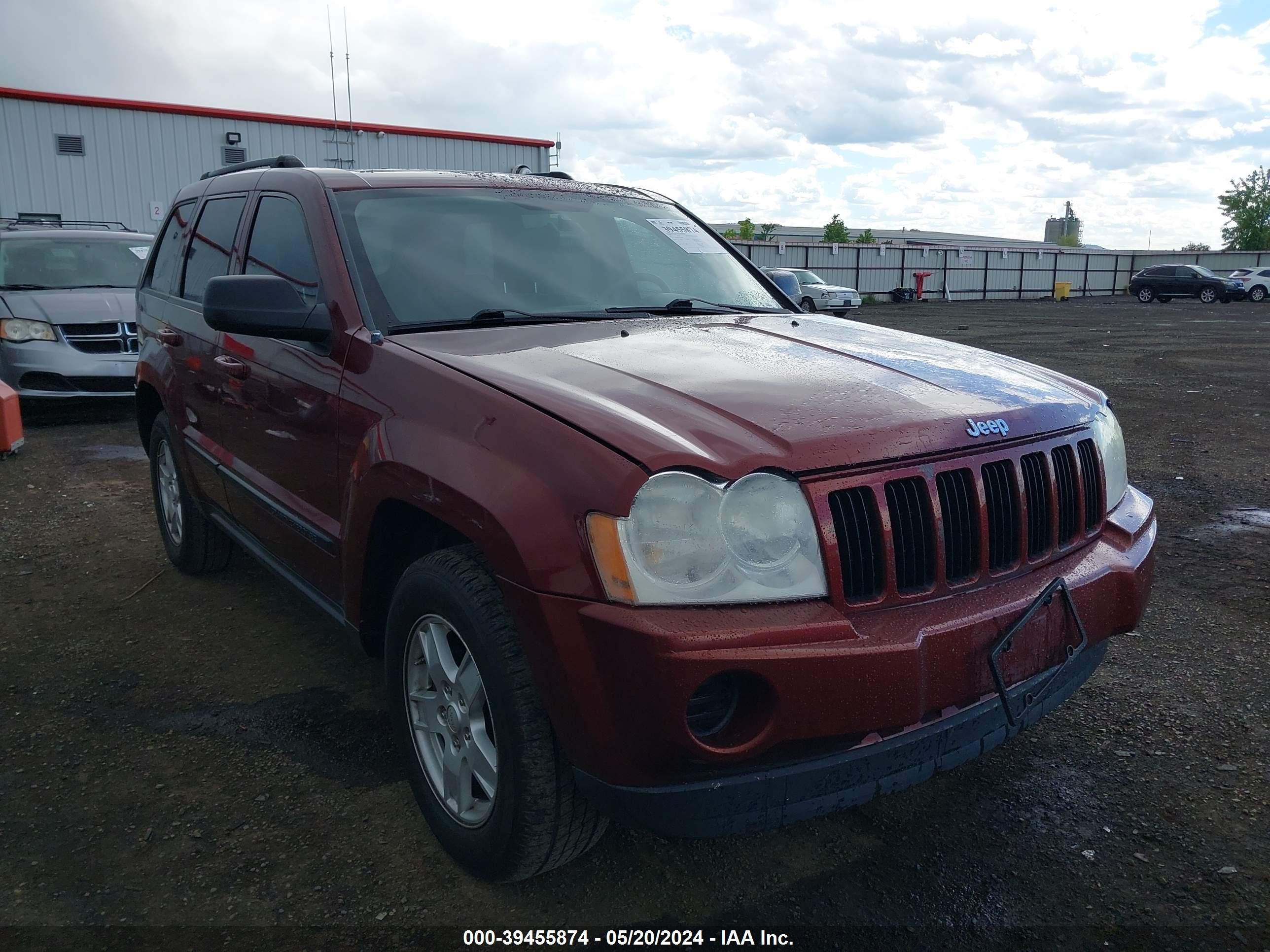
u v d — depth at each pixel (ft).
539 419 6.70
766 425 6.66
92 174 83.61
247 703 10.78
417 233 9.99
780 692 5.98
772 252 131.95
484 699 7.31
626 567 5.96
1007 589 7.22
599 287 10.55
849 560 6.45
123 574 15.12
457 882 7.72
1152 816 8.66
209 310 8.57
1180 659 11.91
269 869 7.85
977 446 7.19
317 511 9.46
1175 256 177.27
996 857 8.09
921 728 6.70
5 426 23.21
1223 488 20.74
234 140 87.76
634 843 8.29
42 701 10.82
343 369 8.82
